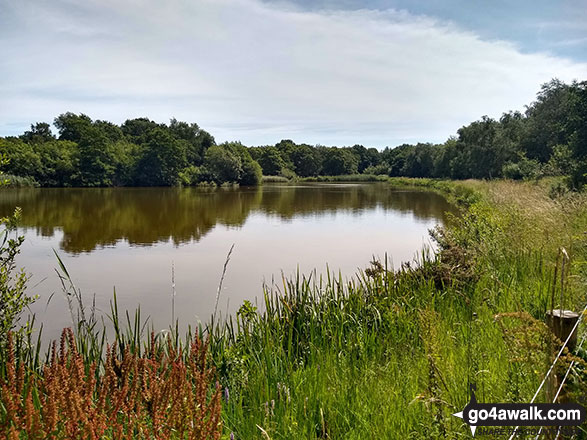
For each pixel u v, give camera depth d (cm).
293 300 625
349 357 463
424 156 10331
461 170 7194
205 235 2055
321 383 384
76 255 1588
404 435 290
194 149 10544
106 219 2717
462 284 657
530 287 620
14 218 473
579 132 3578
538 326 260
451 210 3209
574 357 238
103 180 7231
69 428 188
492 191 2572
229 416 329
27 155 6694
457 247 740
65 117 9562
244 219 2716
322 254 1538
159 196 4941
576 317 266
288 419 325
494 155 6281
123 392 212
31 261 1477
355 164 14612
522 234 903
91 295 1056
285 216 2880
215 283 1156
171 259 1498
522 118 7356
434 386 287
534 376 289
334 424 332
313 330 534
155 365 238
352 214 2983
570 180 2427
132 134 11525
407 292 644
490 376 332
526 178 4138
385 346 498
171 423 214
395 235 1986
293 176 11969
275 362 432
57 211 3184
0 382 199
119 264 1428
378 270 700
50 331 777
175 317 876
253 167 9019
